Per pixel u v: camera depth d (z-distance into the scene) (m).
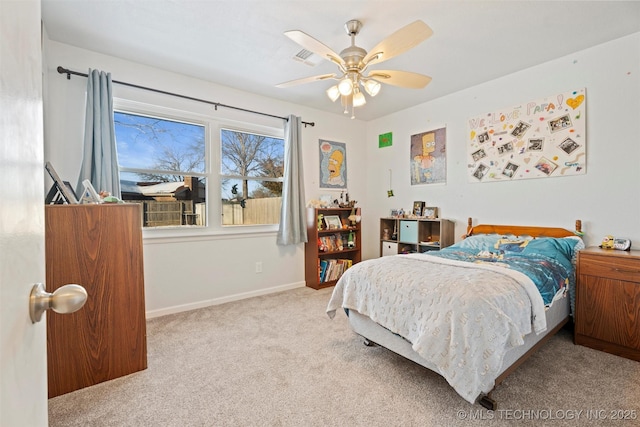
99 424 1.51
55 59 2.48
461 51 2.67
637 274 2.07
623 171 2.50
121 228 1.94
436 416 1.54
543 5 2.05
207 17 2.17
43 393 0.60
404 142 4.30
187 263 3.16
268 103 3.76
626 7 2.08
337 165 4.49
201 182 3.33
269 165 3.87
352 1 2.00
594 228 2.65
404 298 1.87
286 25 2.26
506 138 3.20
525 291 1.81
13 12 0.44
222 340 2.43
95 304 1.84
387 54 1.96
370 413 1.57
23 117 0.48
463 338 1.54
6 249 0.40
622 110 2.50
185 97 3.12
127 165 2.89
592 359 2.11
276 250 3.85
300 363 2.07
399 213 4.26
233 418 1.55
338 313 3.05
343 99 2.53
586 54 2.66
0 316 0.38
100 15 2.14
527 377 1.88
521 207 3.12
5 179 0.40
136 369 1.97
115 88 2.76
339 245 4.23
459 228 3.65
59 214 1.75
